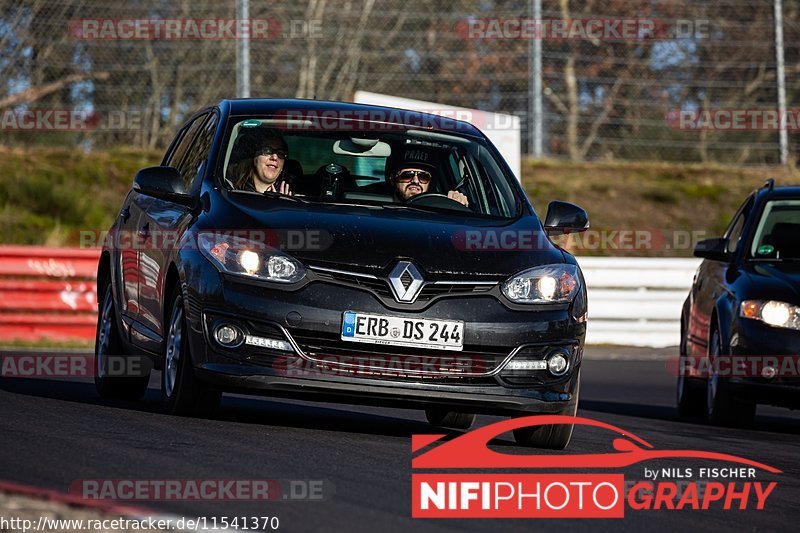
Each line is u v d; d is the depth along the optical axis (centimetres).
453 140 2720
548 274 2327
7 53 6544
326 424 2531
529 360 2272
